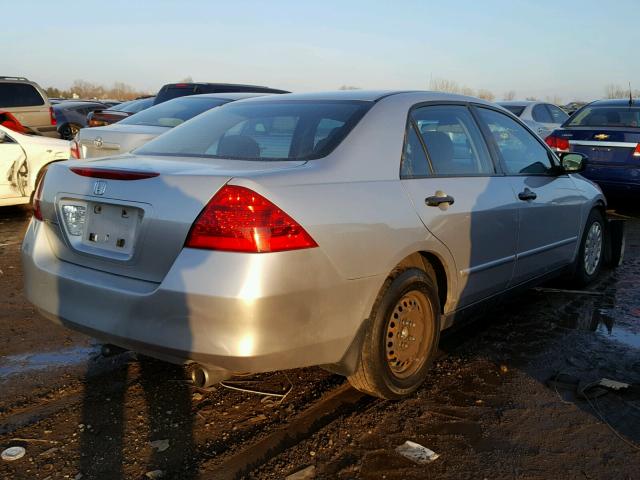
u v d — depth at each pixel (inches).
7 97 490.0
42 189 122.8
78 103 756.0
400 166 123.6
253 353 94.2
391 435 112.8
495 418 119.4
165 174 102.3
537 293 201.5
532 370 141.6
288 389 130.5
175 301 95.6
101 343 153.3
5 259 231.3
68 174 117.3
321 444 109.6
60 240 117.7
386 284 116.1
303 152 117.0
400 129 128.0
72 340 154.8
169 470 101.6
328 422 117.2
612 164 328.2
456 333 164.7
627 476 101.3
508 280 157.0
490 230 143.6
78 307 109.3
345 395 128.2
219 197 95.7
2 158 306.2
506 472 102.3
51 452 105.8
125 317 101.8
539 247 169.3
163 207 99.4
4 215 329.4
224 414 119.8
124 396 126.2
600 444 110.7
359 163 116.0
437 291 130.1
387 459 105.4
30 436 110.5
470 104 155.9
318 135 121.4
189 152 128.0
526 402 126.0
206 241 94.8
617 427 116.4
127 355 146.5
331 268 102.3
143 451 106.8
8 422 115.0
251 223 93.7
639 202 388.8
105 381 132.7
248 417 118.8
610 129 329.4
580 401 126.5
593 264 212.4
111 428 113.9
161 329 97.9
